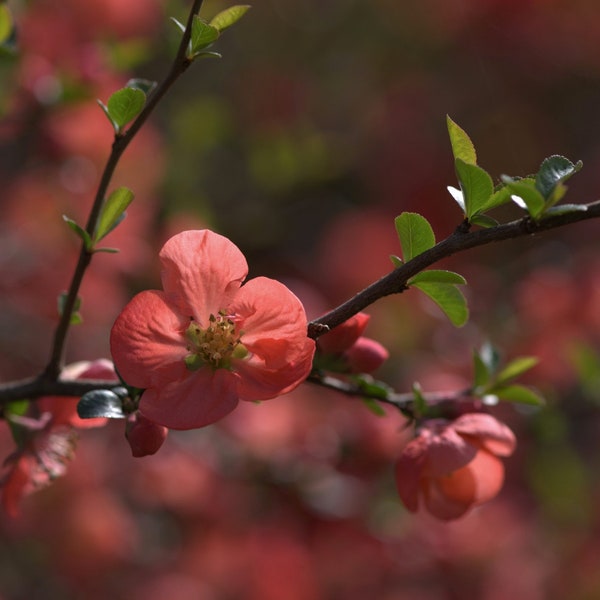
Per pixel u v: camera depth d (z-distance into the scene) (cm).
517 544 908
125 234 883
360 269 1170
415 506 399
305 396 860
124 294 970
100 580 868
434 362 991
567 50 1391
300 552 849
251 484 860
